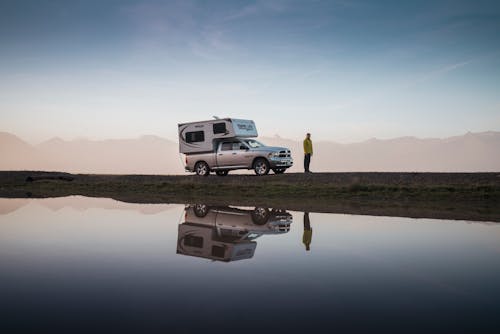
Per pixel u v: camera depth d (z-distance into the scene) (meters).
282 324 3.74
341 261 6.22
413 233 8.75
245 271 5.61
